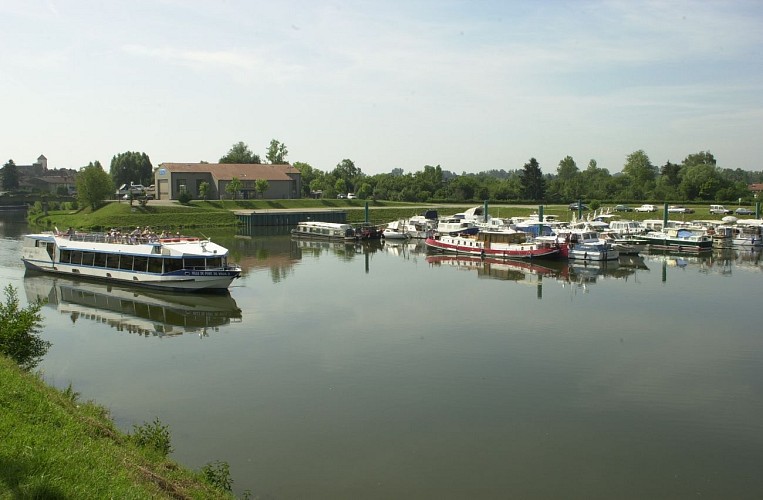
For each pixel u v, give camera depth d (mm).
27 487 14938
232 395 32750
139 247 61562
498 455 26453
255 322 48344
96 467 17656
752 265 81875
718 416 30547
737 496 23453
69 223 133250
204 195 165750
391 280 69062
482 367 37531
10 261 79438
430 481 24250
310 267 79562
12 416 19906
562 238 90875
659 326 47406
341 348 41312
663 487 24031
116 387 33625
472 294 60469
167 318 49688
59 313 51344
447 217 134500
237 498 21969
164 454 23375
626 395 33188
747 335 44875
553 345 42219
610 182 198500
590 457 26344
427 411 30906
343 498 22953
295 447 26891
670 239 96562
